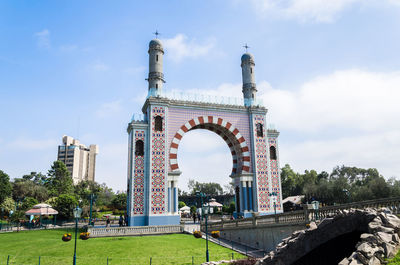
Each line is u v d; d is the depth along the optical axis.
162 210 27.81
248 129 33.19
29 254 19.58
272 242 20.38
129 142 30.67
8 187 56.84
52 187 72.38
